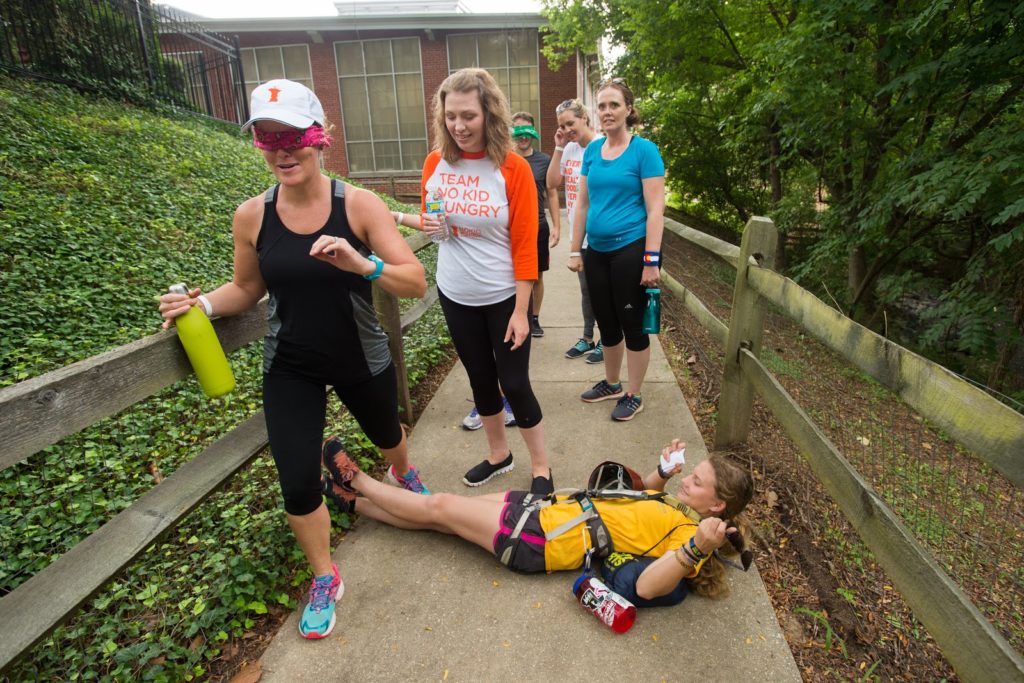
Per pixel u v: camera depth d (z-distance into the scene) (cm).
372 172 1841
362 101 1786
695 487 217
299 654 196
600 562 230
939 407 140
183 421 355
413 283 198
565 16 1402
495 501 234
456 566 234
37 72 883
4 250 447
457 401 390
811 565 231
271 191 194
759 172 1315
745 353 290
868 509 168
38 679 187
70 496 277
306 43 1745
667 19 1014
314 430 201
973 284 580
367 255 203
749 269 282
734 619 208
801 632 204
